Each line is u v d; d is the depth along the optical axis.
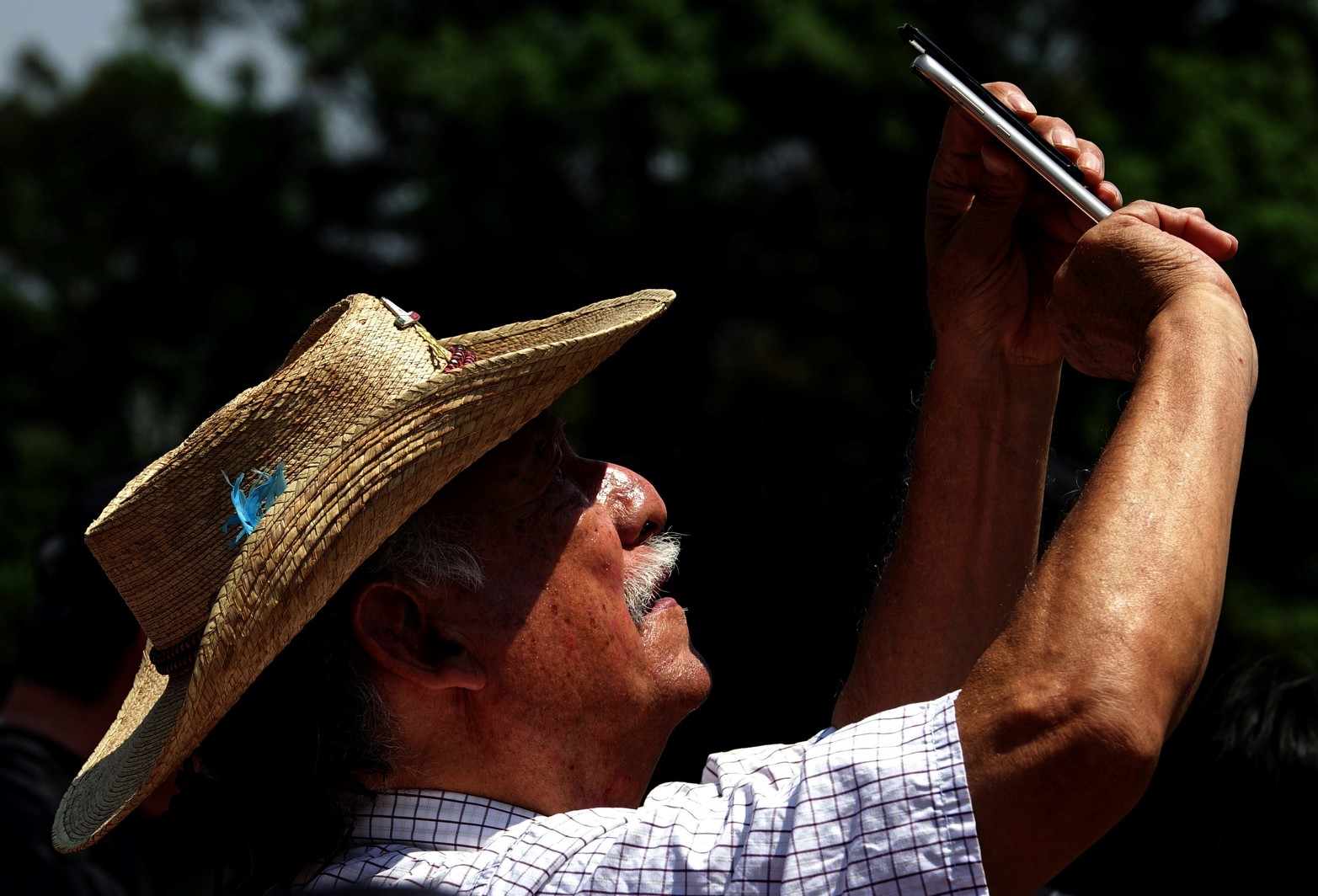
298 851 2.63
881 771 2.21
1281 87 20.73
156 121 28.45
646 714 2.80
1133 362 2.45
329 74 23.03
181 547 2.71
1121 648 2.04
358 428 2.47
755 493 5.20
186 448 2.70
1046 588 2.16
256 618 2.43
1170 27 22.11
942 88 2.70
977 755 2.14
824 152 20.61
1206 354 2.24
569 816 2.52
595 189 21.09
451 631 2.66
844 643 4.70
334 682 2.63
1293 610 18.50
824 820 2.24
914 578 3.13
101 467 28.12
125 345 27.98
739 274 21.56
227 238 25.81
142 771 2.63
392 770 2.67
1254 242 18.78
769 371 21.39
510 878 2.41
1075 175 2.66
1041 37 21.94
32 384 29.06
